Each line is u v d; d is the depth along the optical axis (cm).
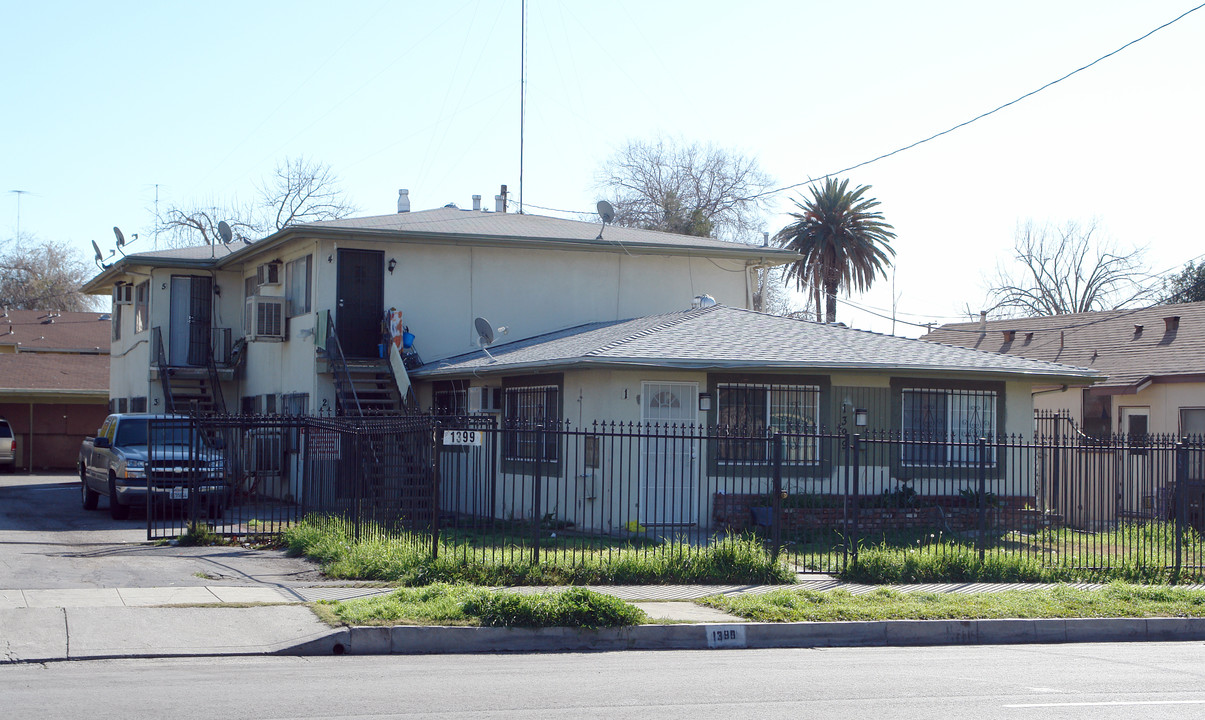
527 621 1078
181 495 2050
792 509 1931
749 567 1441
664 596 1302
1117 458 1923
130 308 3475
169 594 1205
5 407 3947
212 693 806
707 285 2972
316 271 2583
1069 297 5694
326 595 1223
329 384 2536
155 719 716
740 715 763
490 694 824
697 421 2016
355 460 1608
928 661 1036
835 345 2166
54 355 4269
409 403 2403
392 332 2497
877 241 4984
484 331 2388
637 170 6128
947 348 2283
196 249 3406
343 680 873
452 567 1350
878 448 2120
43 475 3719
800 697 833
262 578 1352
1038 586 1468
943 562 1510
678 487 2000
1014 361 2220
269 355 2944
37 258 7438
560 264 2811
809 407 2081
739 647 1121
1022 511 2075
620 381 1977
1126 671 987
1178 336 2780
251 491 2364
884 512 1980
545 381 2144
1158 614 1263
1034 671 980
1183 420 2491
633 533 1898
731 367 1941
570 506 2033
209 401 3119
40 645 965
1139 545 1689
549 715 752
